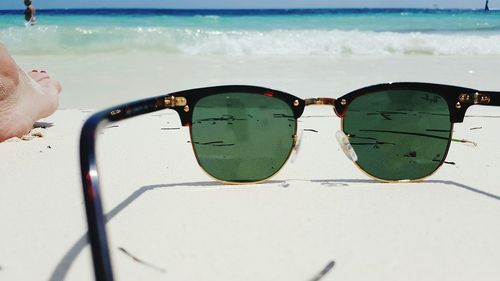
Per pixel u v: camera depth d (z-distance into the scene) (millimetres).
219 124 262
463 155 310
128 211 235
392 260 199
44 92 383
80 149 167
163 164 296
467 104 263
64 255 201
